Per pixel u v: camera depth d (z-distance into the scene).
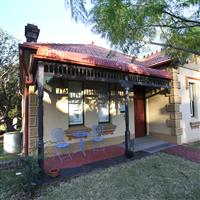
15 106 15.70
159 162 6.61
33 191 4.58
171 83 9.59
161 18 3.63
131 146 7.26
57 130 7.34
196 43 4.36
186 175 5.48
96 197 4.31
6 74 14.95
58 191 4.59
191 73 10.79
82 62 5.86
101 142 8.76
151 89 10.79
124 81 7.23
